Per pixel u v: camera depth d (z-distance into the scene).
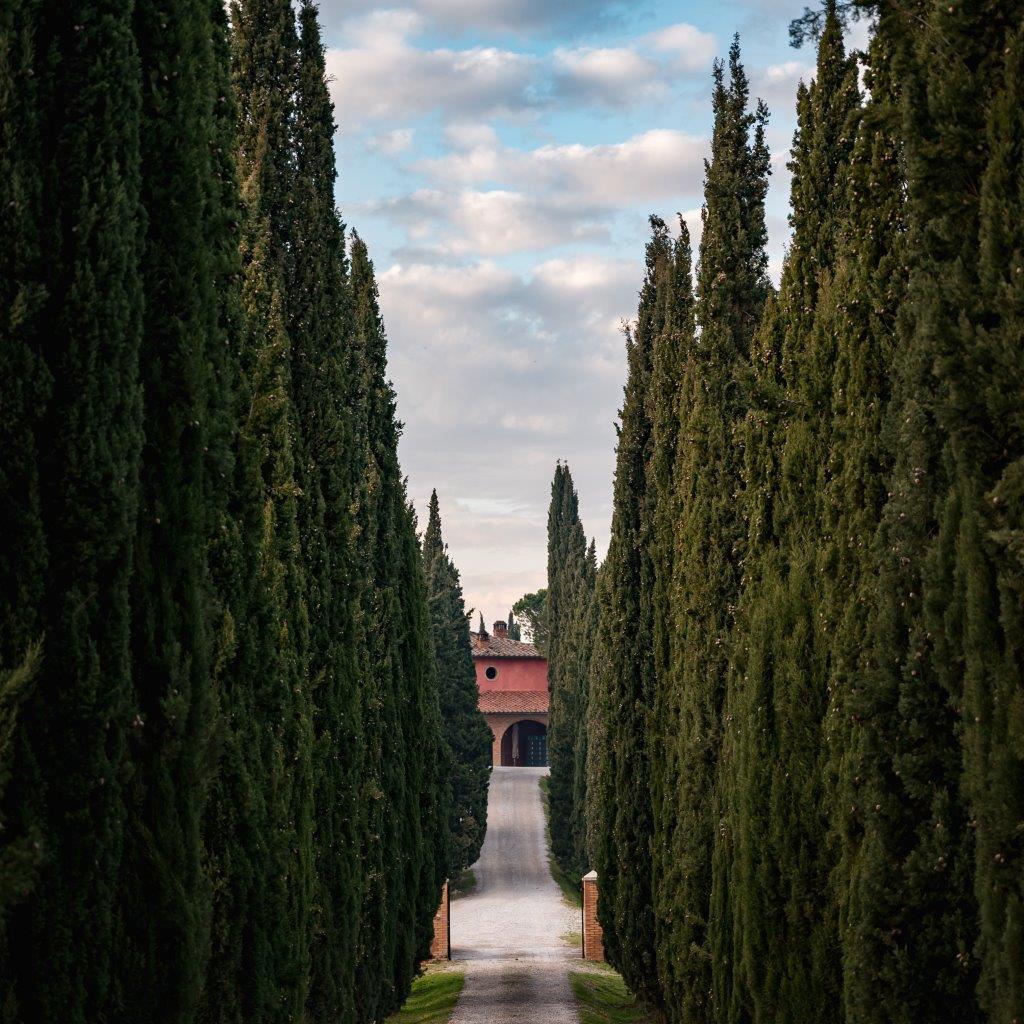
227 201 12.96
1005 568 7.95
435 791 32.50
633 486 29.00
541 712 90.25
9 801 8.51
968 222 8.73
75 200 9.19
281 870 14.00
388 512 28.72
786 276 15.37
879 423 12.65
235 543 13.10
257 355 13.85
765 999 13.66
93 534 9.00
